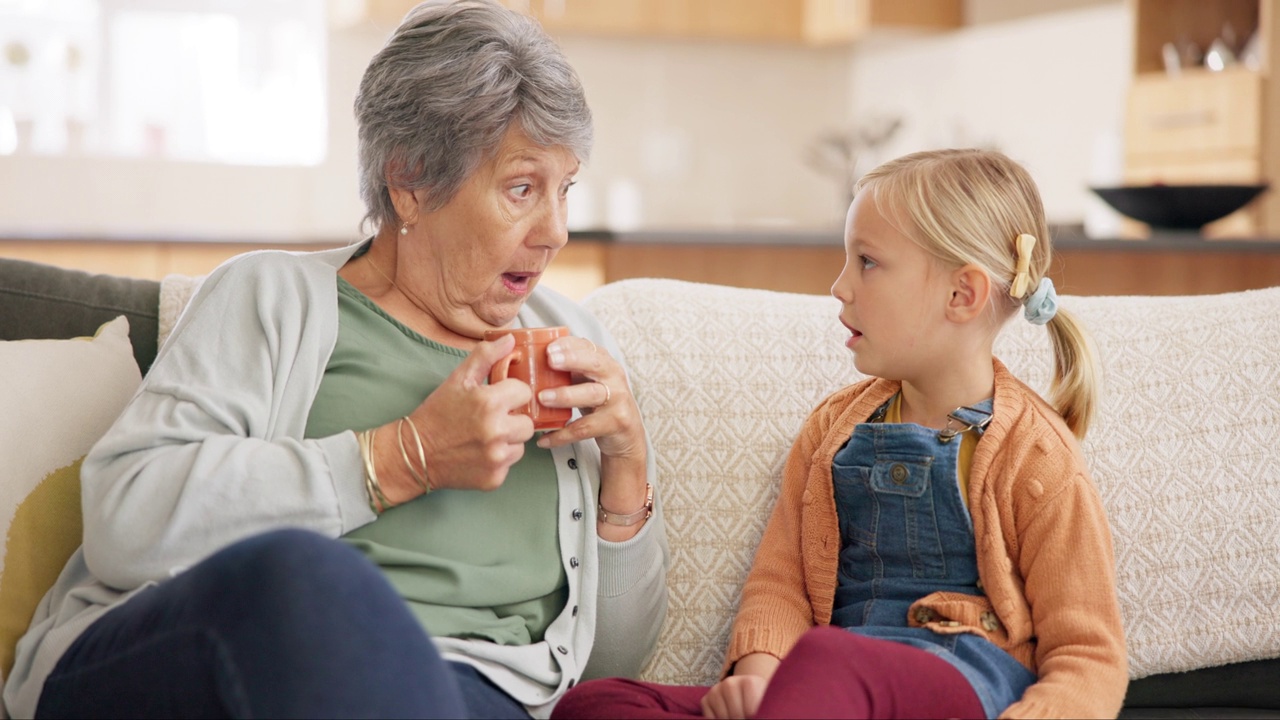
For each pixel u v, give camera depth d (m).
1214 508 1.55
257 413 1.30
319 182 5.21
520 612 1.38
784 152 6.03
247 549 1.00
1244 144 4.10
